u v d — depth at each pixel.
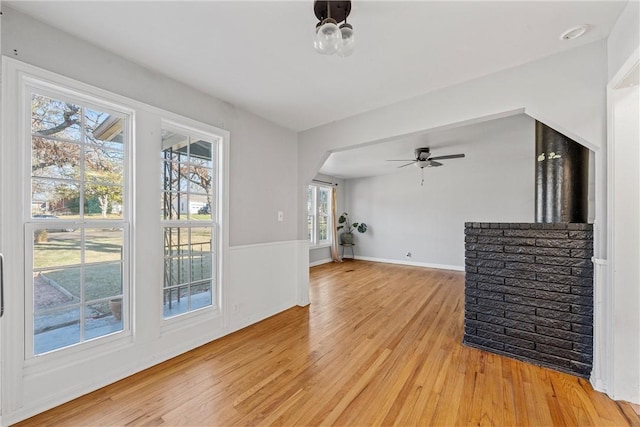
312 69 2.20
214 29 1.74
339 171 6.83
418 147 4.54
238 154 2.96
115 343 2.04
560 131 1.98
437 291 4.45
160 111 2.27
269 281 3.34
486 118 2.32
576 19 1.62
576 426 1.55
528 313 2.26
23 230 1.65
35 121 1.72
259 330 2.91
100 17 1.63
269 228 3.34
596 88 1.83
